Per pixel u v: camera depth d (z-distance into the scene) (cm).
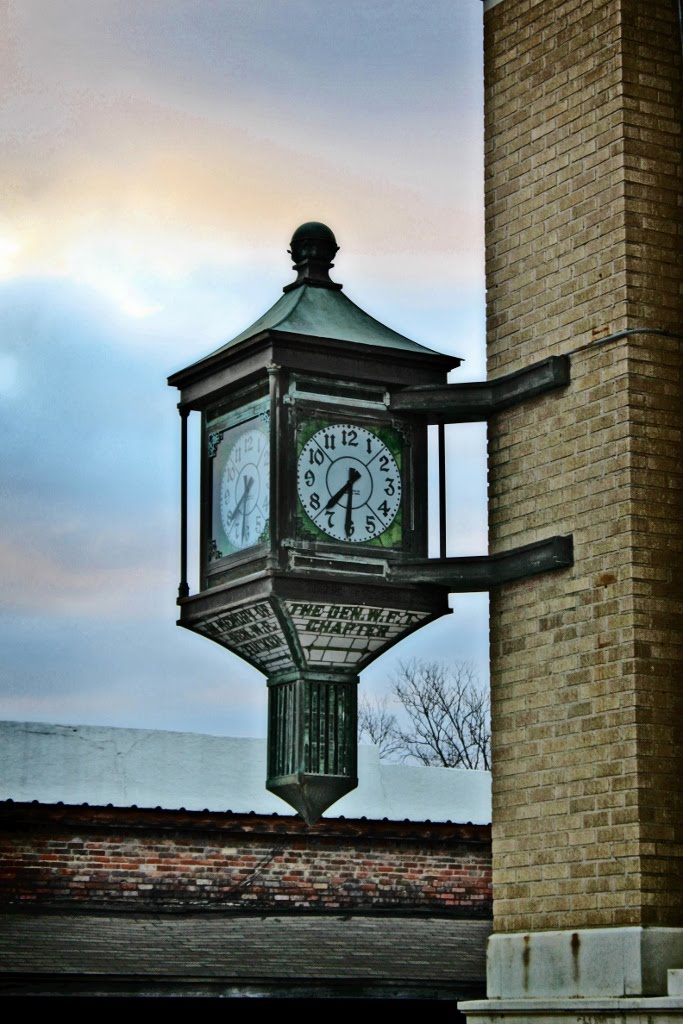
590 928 1358
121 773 2178
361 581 1444
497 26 1555
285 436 1438
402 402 1477
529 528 1457
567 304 1449
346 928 2169
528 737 1435
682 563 1380
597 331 1416
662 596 1369
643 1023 1292
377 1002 2072
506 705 1459
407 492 1477
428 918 2255
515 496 1473
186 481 1530
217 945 2031
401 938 2162
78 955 1922
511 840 1438
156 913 2116
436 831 2283
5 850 2075
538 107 1502
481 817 2347
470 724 5019
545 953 1384
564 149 1471
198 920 2122
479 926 2253
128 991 1873
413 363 1485
